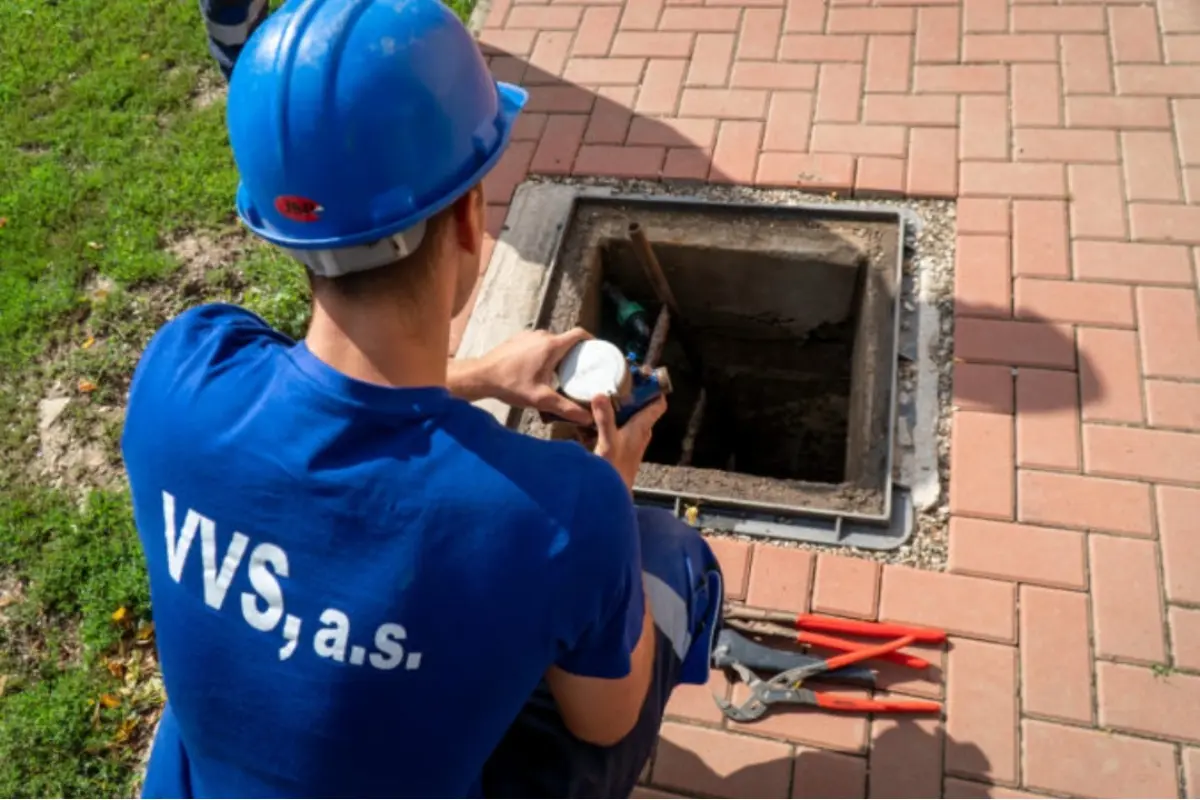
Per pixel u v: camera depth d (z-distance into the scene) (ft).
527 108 12.68
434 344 4.12
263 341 4.23
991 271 10.45
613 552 3.96
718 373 12.47
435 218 3.94
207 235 12.32
